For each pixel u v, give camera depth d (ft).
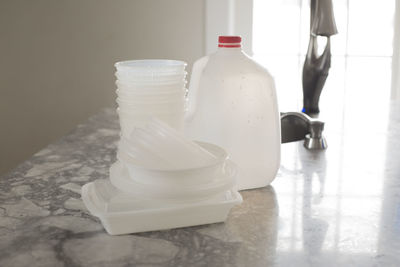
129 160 2.73
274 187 3.52
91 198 2.88
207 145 3.06
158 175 2.65
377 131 5.00
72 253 2.59
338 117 5.57
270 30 8.52
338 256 2.55
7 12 8.02
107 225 2.76
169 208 2.76
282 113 5.07
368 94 8.71
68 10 8.06
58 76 8.29
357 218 3.00
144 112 3.22
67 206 3.22
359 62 8.62
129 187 2.71
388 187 3.50
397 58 8.50
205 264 2.48
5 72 8.25
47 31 8.12
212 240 2.73
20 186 3.57
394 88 8.62
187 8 8.13
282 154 4.27
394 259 2.52
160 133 2.74
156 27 8.16
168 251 2.61
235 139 3.34
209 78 3.30
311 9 5.39
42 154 4.33
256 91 3.32
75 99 8.38
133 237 2.77
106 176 3.78
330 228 2.87
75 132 5.04
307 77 5.58
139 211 2.73
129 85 3.20
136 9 8.10
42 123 8.46
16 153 8.57
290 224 2.92
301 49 8.54
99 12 8.08
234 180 2.85
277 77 8.71
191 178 2.69
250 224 2.93
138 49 8.23
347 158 4.16
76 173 3.84
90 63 8.25
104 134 4.96
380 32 8.48
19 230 2.86
